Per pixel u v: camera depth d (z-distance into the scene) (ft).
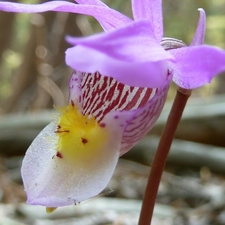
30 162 0.31
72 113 0.31
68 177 0.29
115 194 0.76
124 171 0.88
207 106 0.83
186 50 0.28
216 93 1.43
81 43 0.24
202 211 0.64
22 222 0.58
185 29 1.59
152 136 0.83
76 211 0.62
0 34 1.46
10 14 1.45
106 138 0.29
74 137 0.30
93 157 0.29
